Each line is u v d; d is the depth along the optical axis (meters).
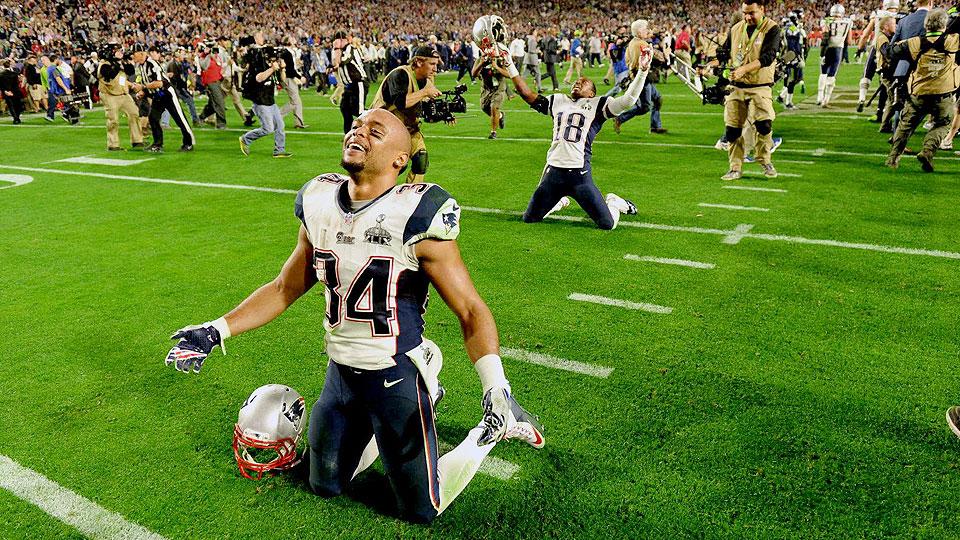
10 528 2.68
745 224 6.13
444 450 3.05
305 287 2.54
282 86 12.87
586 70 25.94
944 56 7.34
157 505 2.79
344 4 44.78
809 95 15.34
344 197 2.35
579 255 5.45
